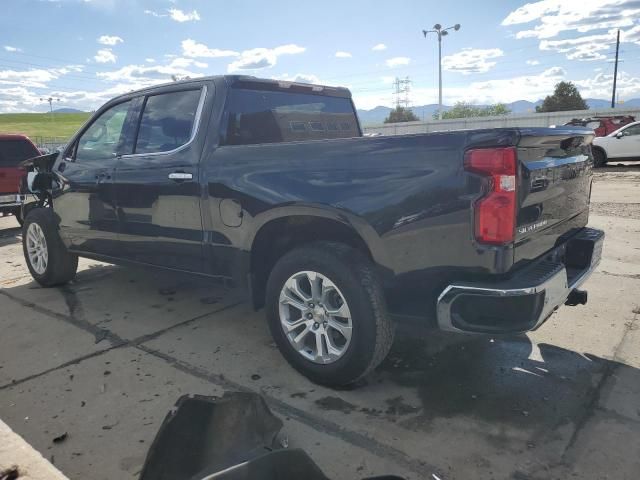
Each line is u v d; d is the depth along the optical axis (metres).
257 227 3.32
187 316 4.51
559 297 2.79
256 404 2.57
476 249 2.55
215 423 2.48
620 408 2.93
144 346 3.89
